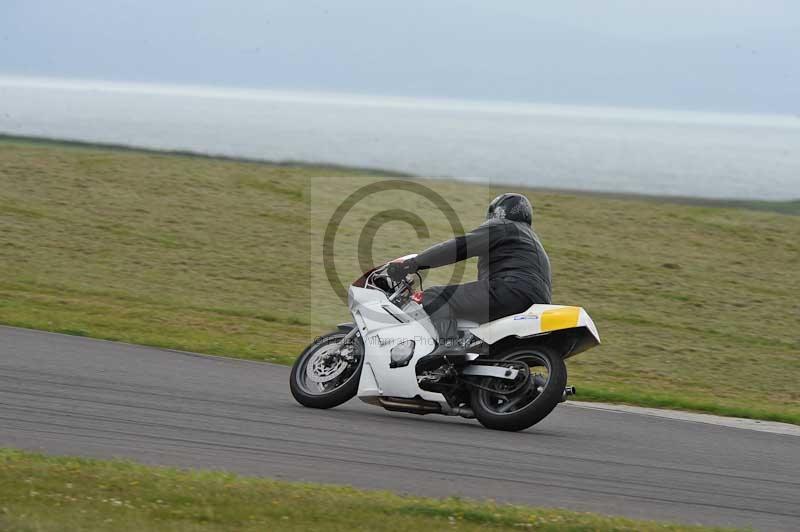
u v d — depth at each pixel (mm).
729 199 100875
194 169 82500
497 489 16500
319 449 18391
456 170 124625
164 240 60250
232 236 62688
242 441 18516
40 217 62594
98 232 60469
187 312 42781
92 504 13445
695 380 39344
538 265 22359
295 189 78000
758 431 25016
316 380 22812
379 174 108250
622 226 75438
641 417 26000
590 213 79250
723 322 52500
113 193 71500
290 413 21703
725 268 65500
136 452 17000
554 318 21438
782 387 39438
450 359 21656
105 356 27266
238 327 39906
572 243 69250
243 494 14352
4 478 14062
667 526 14562
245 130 196875
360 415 22500
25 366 24438
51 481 14180
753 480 18922
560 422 24078
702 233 74875
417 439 20016
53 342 28703
